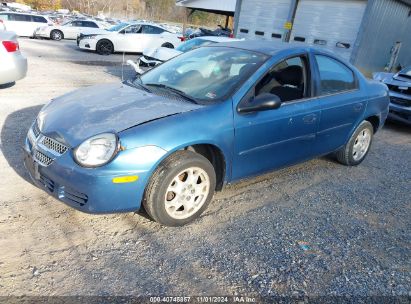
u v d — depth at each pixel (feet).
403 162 18.37
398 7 49.24
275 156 12.30
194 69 12.42
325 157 17.49
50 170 9.21
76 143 8.98
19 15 68.54
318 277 8.75
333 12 46.16
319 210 12.15
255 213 11.50
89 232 9.72
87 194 8.80
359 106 15.10
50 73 31.78
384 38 49.57
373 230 11.21
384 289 8.59
